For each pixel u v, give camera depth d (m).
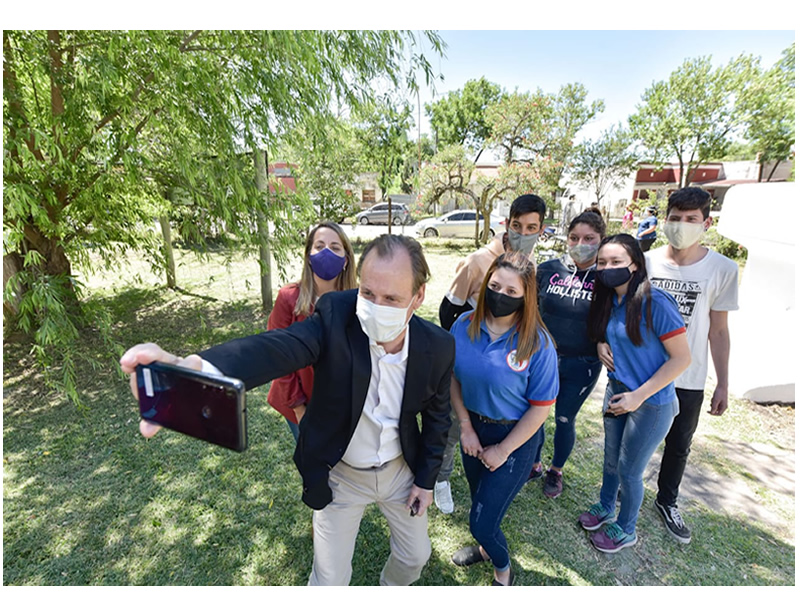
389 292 1.07
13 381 3.79
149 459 2.77
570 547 2.13
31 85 3.42
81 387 3.74
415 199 13.02
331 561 1.45
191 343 4.73
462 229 14.39
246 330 5.12
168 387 0.82
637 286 1.75
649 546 2.15
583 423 3.31
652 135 20.70
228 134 3.77
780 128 18.45
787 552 2.14
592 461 2.82
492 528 1.68
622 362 1.85
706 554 2.12
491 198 12.30
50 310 3.04
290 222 4.65
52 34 3.29
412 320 1.27
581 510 2.38
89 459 2.76
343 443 1.26
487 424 1.71
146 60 3.25
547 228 12.30
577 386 2.17
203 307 6.06
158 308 5.99
